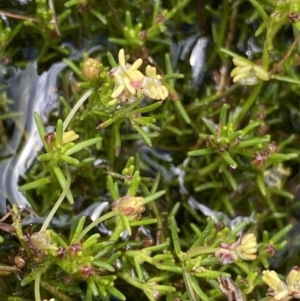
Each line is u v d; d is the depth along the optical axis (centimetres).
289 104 26
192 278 23
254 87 25
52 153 23
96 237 23
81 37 26
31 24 25
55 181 24
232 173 25
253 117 26
